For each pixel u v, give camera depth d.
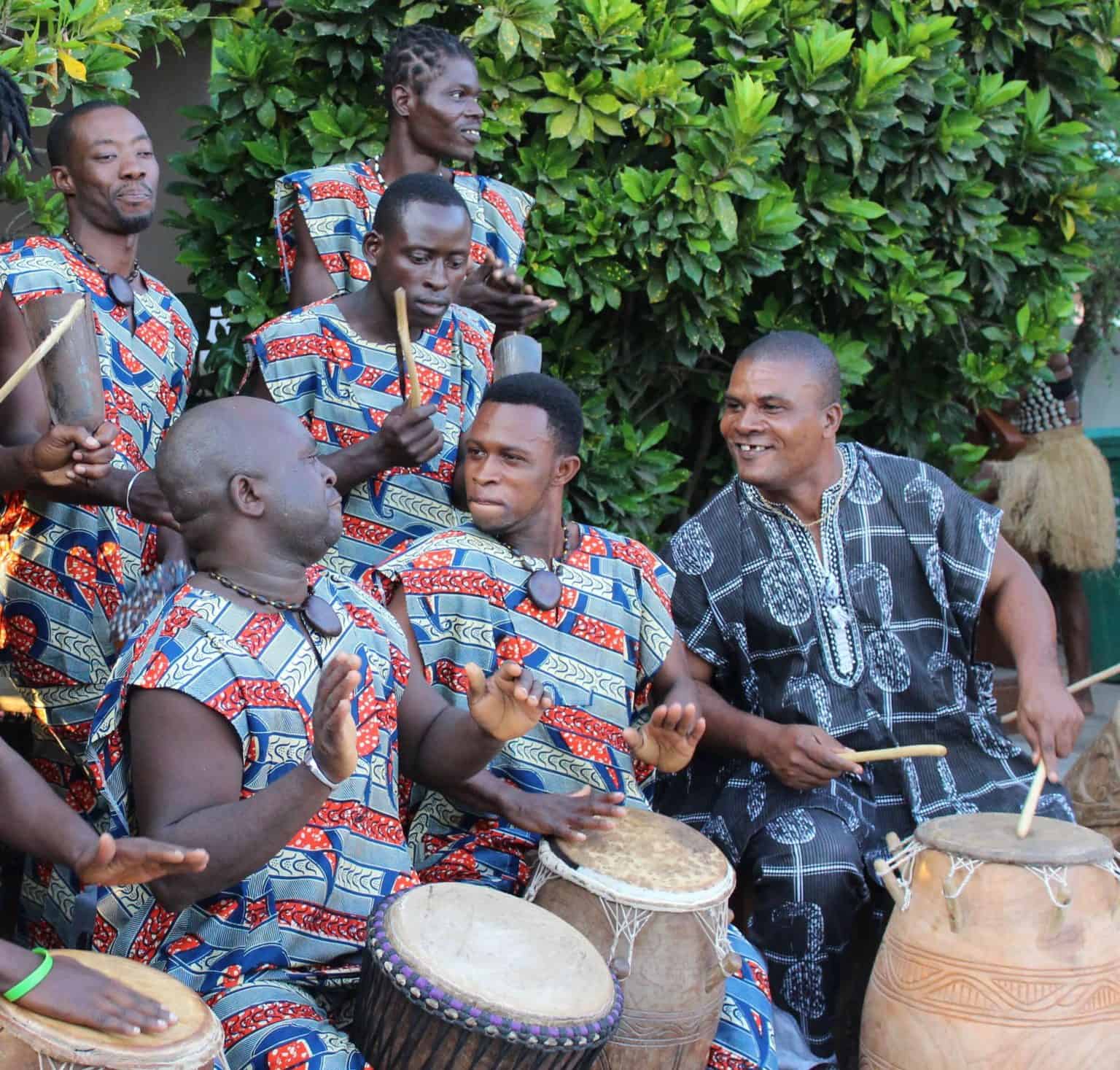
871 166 5.07
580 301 5.00
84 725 3.52
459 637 3.31
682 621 3.94
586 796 3.17
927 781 3.87
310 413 3.68
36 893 3.38
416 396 3.46
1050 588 6.44
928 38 5.09
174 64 5.57
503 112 4.67
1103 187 6.22
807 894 3.58
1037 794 3.35
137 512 3.21
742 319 5.35
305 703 2.73
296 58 4.73
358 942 2.84
